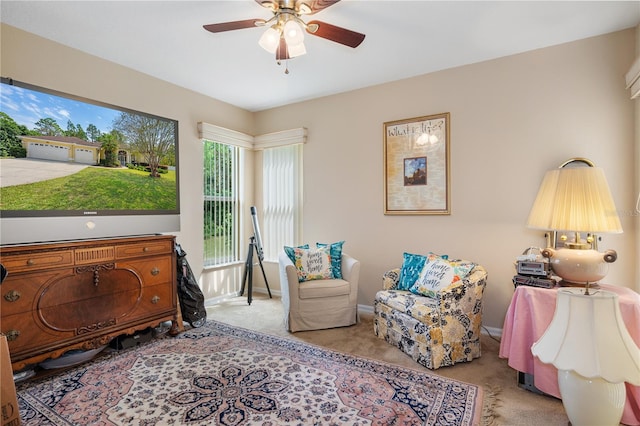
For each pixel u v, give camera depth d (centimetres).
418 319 237
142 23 235
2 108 218
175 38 256
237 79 335
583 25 239
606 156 252
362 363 236
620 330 137
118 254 254
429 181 322
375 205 353
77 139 255
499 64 290
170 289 291
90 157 262
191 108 364
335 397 192
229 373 221
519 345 203
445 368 229
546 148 273
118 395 195
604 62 252
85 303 234
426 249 325
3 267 182
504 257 290
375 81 342
